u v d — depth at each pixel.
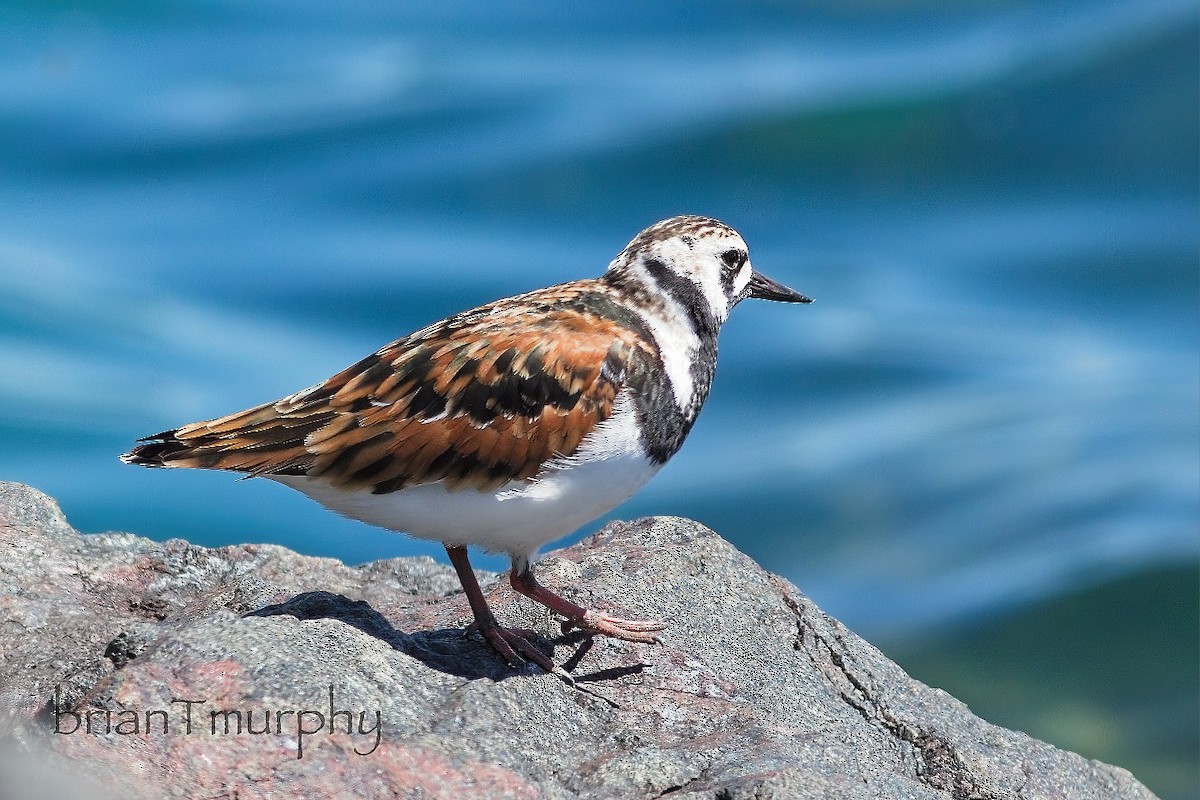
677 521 8.85
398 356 7.14
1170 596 17.12
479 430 7.00
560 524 7.34
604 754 6.67
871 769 6.97
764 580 8.57
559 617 7.85
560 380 7.10
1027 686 16.11
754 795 6.06
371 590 8.84
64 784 5.55
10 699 6.90
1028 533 18.55
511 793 6.00
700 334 7.82
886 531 18.66
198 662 6.21
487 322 7.26
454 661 7.33
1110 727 15.57
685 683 7.40
